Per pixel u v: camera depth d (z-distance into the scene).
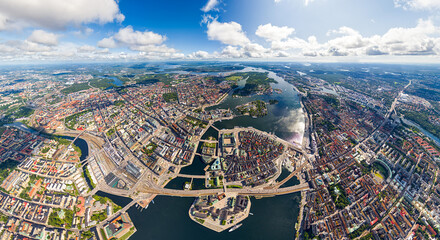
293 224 149.12
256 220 151.62
